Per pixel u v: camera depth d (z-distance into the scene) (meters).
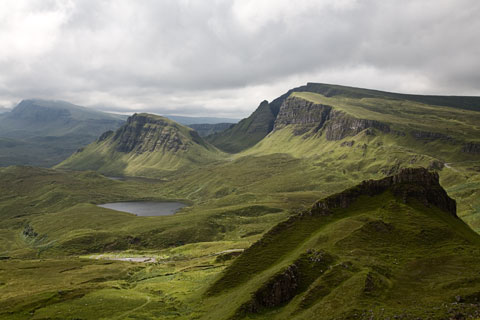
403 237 144.50
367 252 134.25
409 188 179.75
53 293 158.38
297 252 146.00
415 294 103.25
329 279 116.56
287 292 119.56
